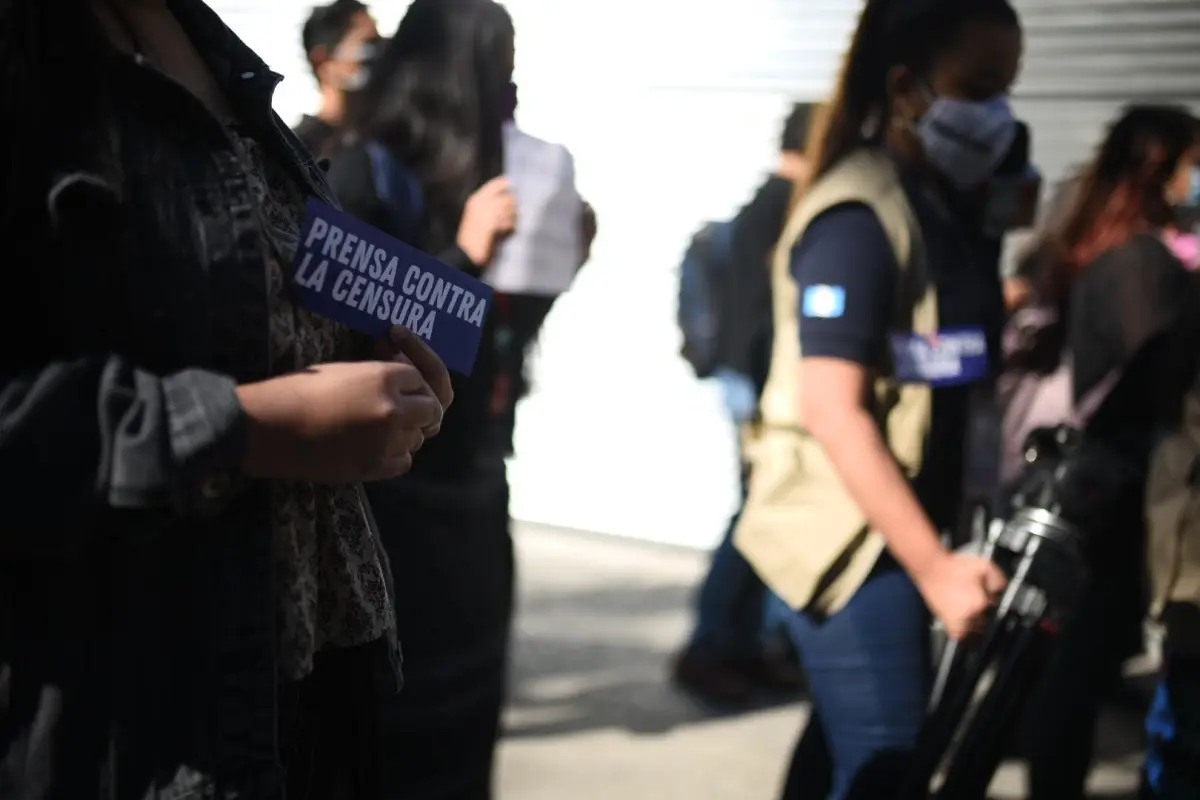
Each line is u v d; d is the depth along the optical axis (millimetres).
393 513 2553
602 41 6547
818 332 2324
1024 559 2299
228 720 1188
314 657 1390
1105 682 3389
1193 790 2189
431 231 2711
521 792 3822
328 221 1263
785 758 4137
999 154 2422
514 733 4297
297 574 1288
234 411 1112
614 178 6633
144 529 1113
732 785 3922
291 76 6844
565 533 7047
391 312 1325
